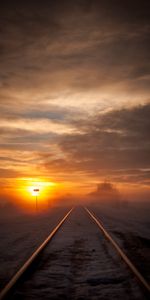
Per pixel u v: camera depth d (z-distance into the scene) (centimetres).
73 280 656
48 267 769
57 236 1361
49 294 561
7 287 543
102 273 698
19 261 866
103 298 535
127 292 563
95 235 1398
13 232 1606
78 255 922
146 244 1183
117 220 2341
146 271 741
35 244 1160
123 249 1052
